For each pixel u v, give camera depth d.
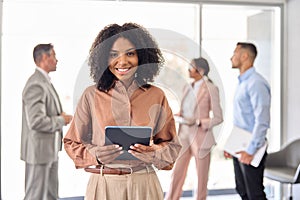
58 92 3.61
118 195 1.24
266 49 4.32
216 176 4.24
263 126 3.52
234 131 3.73
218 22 4.16
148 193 1.25
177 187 2.35
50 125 2.96
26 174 3.22
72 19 3.77
